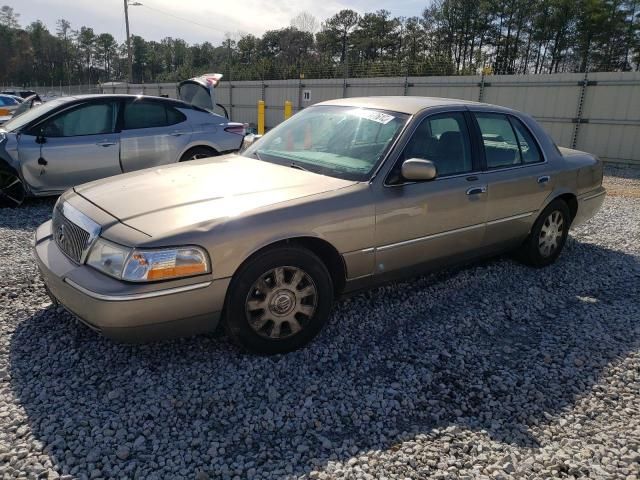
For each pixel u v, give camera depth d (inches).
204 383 115.1
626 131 538.3
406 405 111.3
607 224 277.6
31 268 177.5
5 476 86.1
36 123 267.0
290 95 901.2
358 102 171.0
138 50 4475.9
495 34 2346.2
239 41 3302.2
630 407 113.3
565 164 196.9
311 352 130.1
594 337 144.3
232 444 97.6
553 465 94.3
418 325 148.0
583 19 2097.7
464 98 652.7
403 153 144.8
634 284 188.1
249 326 120.6
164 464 91.3
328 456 95.0
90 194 134.0
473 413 109.7
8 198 267.0
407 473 91.2
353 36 2896.2
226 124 317.1
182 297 109.2
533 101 596.4
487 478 90.7
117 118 282.5
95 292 105.9
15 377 115.0
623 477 91.9
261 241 116.7
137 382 114.4
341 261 133.6
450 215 154.1
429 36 2481.5
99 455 92.7
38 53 4288.9
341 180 138.2
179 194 126.3
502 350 136.6
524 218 181.9
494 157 172.2
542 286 181.8
